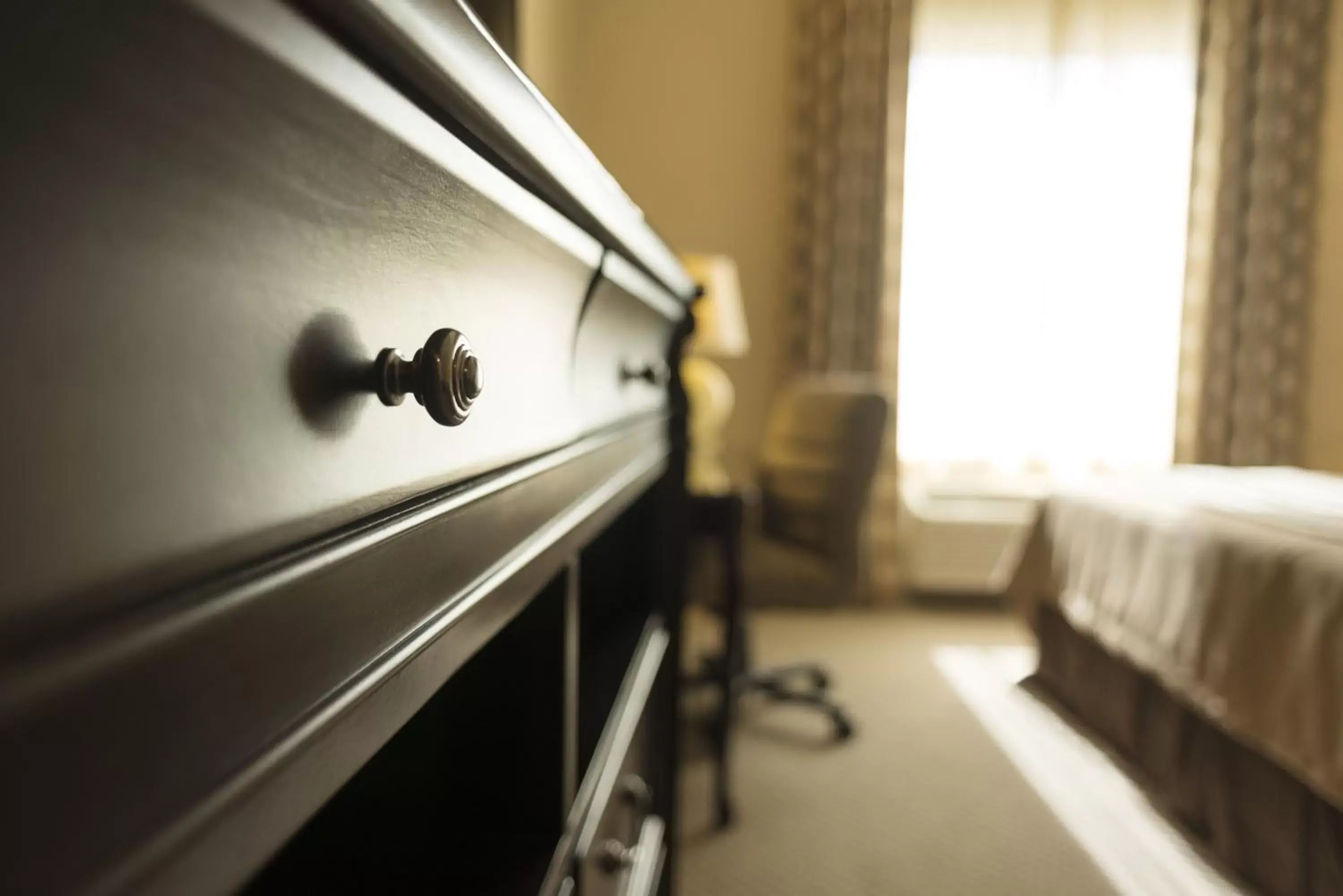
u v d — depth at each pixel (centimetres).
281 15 26
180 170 23
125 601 22
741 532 201
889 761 224
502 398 51
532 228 51
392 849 65
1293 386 361
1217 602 179
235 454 26
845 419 228
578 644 112
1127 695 224
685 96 370
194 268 24
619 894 90
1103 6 361
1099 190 366
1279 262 357
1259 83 352
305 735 30
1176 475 271
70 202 20
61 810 20
